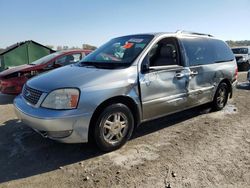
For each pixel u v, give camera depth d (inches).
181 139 186.5
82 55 350.6
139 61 174.7
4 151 166.9
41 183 132.7
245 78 528.4
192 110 257.6
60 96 146.3
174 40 203.6
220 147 173.2
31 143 178.5
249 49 729.6
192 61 211.9
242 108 270.1
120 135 167.3
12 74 300.8
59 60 330.3
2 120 227.5
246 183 132.0
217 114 246.7
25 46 609.3
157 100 182.4
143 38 194.9
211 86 233.9
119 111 162.9
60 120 142.7
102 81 155.9
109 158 157.6
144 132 199.5
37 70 313.0
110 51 197.2
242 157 159.3
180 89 199.3
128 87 164.4
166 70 187.5
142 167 147.3
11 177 137.9
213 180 134.2
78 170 144.9
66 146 173.5
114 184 131.4
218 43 252.4
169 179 135.0
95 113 155.2
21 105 163.6
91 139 159.8
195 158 157.4
